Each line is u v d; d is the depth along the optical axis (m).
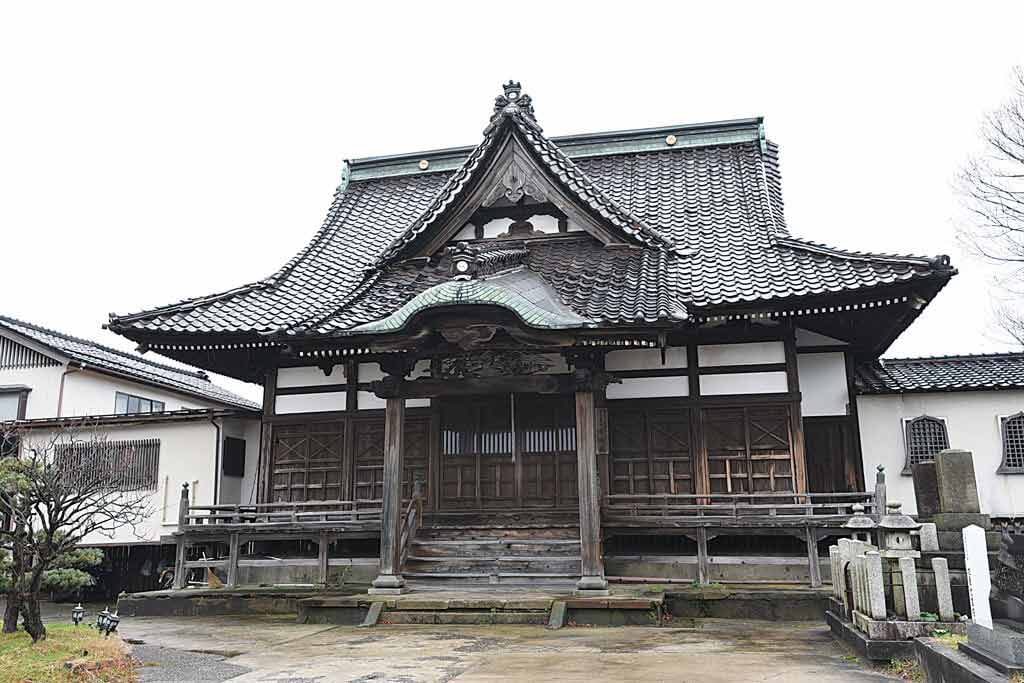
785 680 7.38
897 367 17.48
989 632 6.54
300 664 8.79
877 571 8.27
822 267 15.15
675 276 15.84
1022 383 15.95
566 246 17.75
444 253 18.23
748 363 15.48
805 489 14.77
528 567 14.03
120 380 23.62
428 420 16.44
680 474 15.30
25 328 23.11
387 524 13.41
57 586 12.91
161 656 9.45
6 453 17.94
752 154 20.66
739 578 14.16
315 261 19.52
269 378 17.50
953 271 13.52
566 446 15.71
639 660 8.61
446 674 7.95
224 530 14.96
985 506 15.82
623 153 21.66
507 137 17.58
